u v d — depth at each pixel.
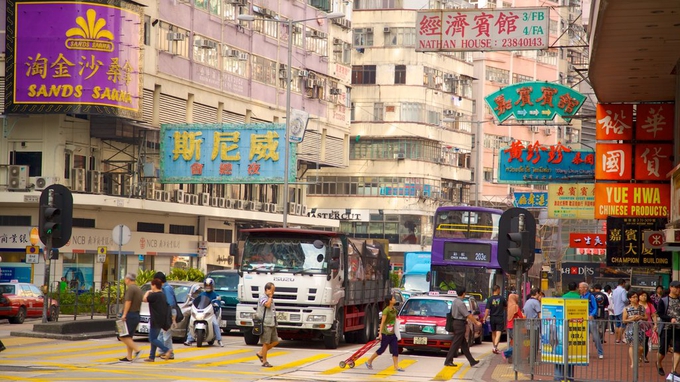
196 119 59.31
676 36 23.81
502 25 29.28
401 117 88.44
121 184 55.66
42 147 50.34
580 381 21.61
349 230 88.81
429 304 30.48
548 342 21.80
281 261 29.81
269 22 67.19
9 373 19.59
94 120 52.53
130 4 50.44
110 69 49.25
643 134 33.56
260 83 66.25
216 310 29.77
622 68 27.86
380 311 37.09
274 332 23.39
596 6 22.56
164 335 24.28
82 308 47.03
